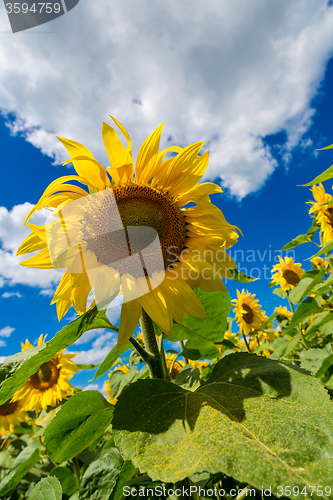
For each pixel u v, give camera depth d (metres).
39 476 0.58
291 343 0.73
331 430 0.18
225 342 0.40
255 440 0.19
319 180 0.38
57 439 0.28
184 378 0.38
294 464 0.17
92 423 0.29
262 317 0.98
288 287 1.03
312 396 0.21
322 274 0.57
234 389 0.23
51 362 0.65
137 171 0.32
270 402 0.21
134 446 0.20
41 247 0.28
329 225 0.70
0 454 0.64
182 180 0.33
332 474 0.16
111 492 0.28
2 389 0.23
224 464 0.17
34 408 0.64
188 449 0.19
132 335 0.29
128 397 0.23
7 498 0.55
